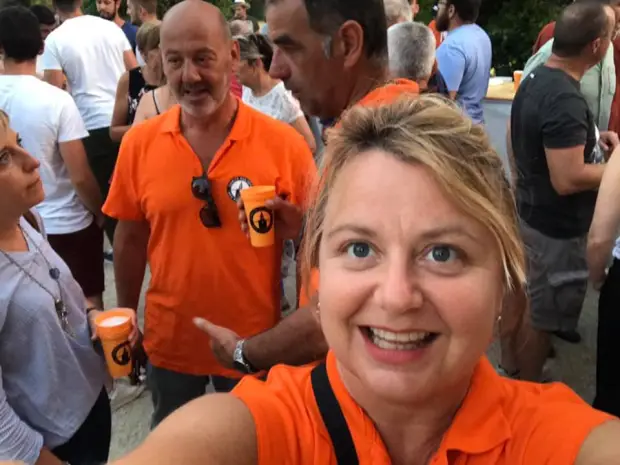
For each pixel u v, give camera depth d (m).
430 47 2.73
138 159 2.12
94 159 4.51
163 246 2.12
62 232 3.38
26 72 3.25
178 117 2.10
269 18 1.73
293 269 3.97
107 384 2.15
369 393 0.94
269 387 1.03
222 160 2.03
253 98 3.88
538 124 2.82
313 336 1.51
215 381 2.38
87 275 3.57
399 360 0.85
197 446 0.89
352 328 0.89
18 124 3.17
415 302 0.82
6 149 1.70
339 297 0.87
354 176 0.87
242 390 1.03
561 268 2.96
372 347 0.88
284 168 2.07
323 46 1.66
